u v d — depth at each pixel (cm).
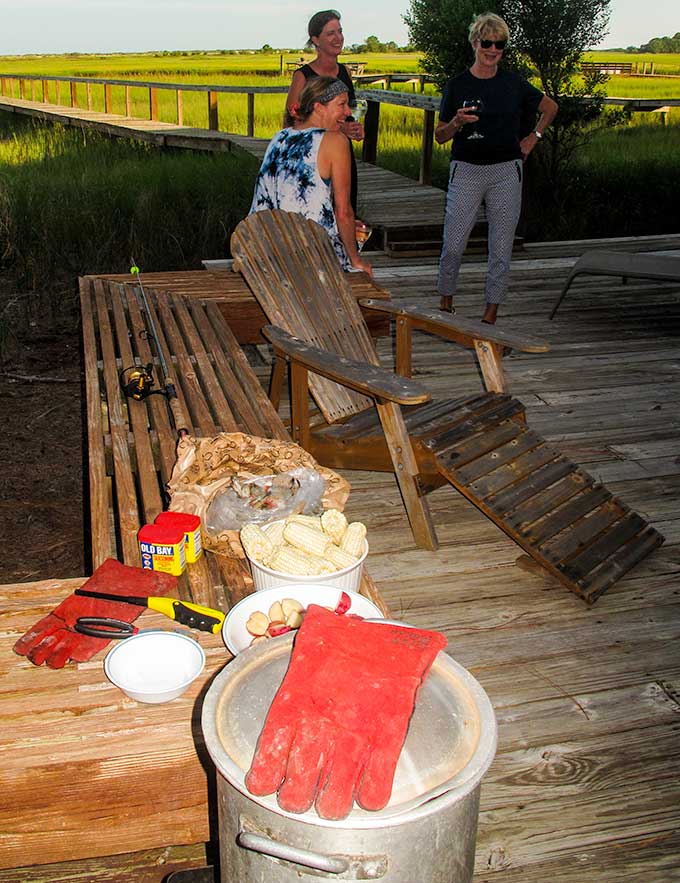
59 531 416
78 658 184
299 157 418
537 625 294
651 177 1272
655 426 461
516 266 817
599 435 449
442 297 618
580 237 1112
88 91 2177
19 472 476
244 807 133
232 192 1008
